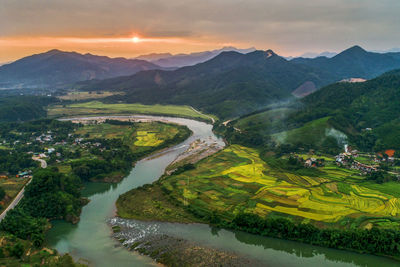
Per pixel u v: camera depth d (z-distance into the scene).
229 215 157.75
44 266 111.56
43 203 159.50
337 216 152.75
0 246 117.62
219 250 129.88
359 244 127.56
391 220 146.50
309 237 134.88
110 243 136.00
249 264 120.56
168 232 145.25
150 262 121.81
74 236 142.12
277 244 135.50
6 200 165.50
